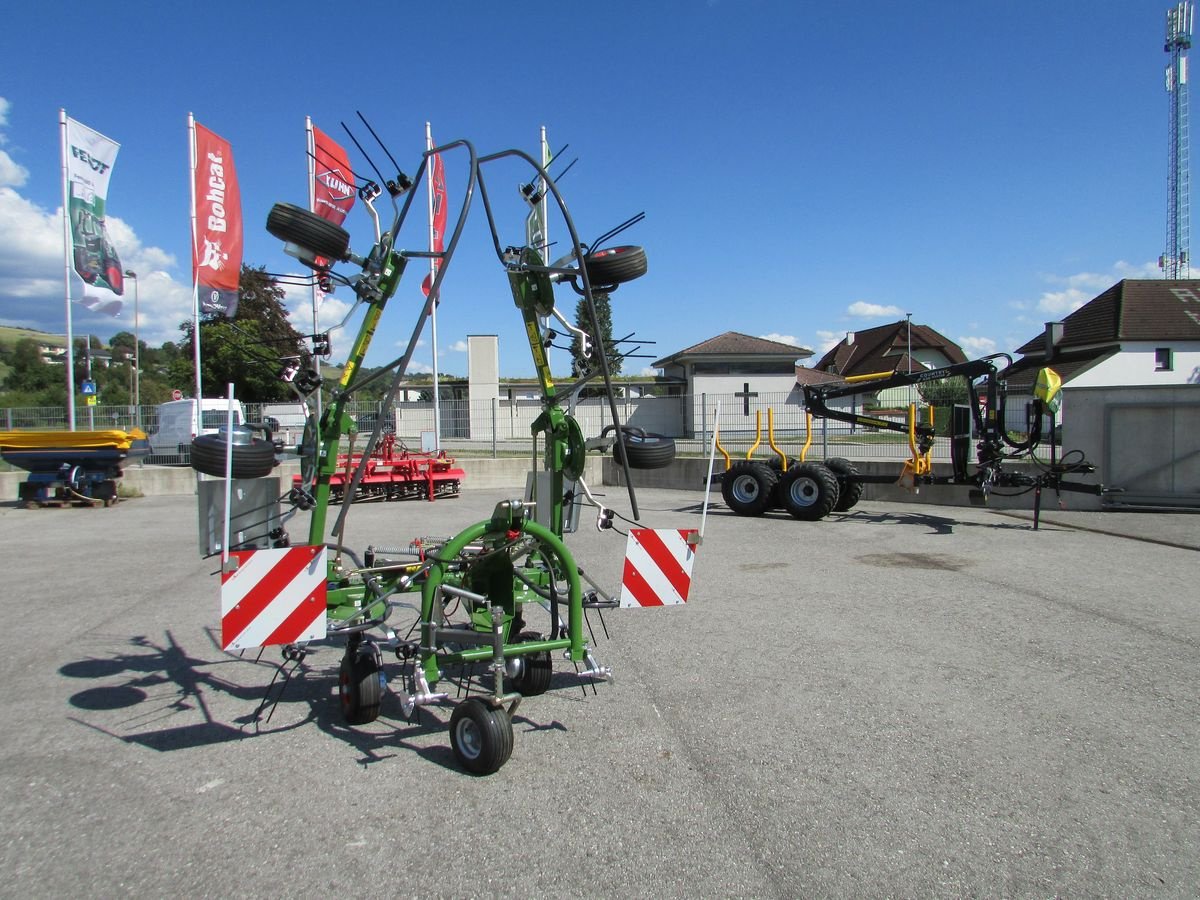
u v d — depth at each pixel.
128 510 14.34
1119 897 2.67
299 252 4.34
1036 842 3.01
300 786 3.53
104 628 6.20
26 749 3.95
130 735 4.12
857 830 3.11
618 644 5.64
